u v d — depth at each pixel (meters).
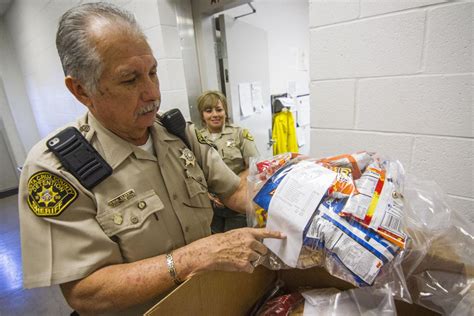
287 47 2.87
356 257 0.46
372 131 0.94
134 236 0.64
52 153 0.62
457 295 0.52
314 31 0.99
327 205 0.51
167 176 0.74
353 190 0.51
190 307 0.50
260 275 0.69
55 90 3.15
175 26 1.62
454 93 0.77
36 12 2.80
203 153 0.89
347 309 0.56
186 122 0.93
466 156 0.79
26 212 0.58
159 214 0.69
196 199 0.80
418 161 0.87
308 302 0.62
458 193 0.82
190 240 0.77
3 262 2.28
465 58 0.74
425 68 0.80
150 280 0.55
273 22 2.63
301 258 0.53
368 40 0.88
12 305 1.79
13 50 4.10
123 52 0.56
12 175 4.30
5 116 4.19
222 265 0.55
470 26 0.71
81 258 0.57
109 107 0.61
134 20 0.61
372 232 0.47
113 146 0.66
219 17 1.86
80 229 0.57
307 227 0.50
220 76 1.98
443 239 0.55
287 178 0.57
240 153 1.85
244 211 0.85
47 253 0.56
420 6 0.77
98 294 0.55
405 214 0.53
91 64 0.55
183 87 1.73
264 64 2.42
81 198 0.60
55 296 1.85
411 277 0.56
